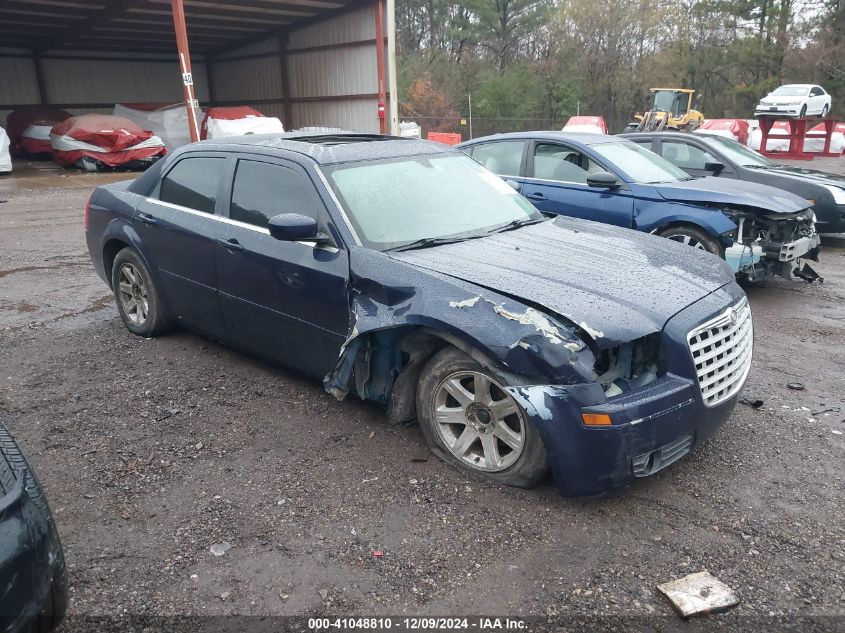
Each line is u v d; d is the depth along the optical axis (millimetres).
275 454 3656
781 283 7812
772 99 27734
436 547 2898
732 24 48625
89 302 6484
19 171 20109
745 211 6797
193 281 4727
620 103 51156
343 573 2736
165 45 29297
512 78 49406
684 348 3141
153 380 4602
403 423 3746
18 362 4918
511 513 3135
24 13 22125
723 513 3174
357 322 3492
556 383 2947
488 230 4164
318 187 3951
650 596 2635
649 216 6938
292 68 27344
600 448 2934
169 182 5020
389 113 24266
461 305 3188
